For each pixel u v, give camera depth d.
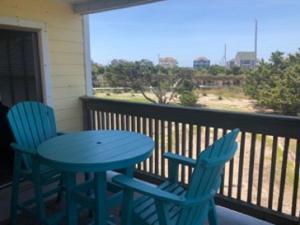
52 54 3.63
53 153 1.88
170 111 2.90
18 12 3.20
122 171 2.13
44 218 2.18
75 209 2.03
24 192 2.92
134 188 1.49
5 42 3.52
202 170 1.35
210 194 1.49
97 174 1.80
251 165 2.46
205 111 2.59
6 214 2.55
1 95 3.64
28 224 2.37
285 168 2.26
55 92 3.71
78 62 4.00
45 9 3.49
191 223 1.56
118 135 2.38
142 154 1.87
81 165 1.68
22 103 2.59
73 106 3.98
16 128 2.45
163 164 3.11
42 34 3.48
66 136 2.36
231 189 2.63
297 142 2.15
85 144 2.10
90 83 4.20
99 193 1.83
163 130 3.04
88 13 3.83
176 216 1.57
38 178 2.13
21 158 2.29
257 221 2.42
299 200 2.52
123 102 3.32
